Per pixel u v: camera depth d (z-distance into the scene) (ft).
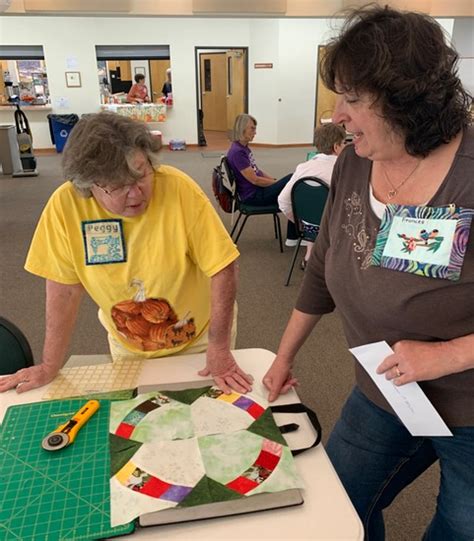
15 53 29.04
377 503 3.68
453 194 2.47
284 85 30.42
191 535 2.23
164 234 3.54
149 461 2.62
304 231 10.64
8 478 2.53
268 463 2.61
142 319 4.00
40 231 3.54
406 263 2.58
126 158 2.98
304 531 2.26
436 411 2.76
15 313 9.82
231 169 12.76
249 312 9.88
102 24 29.14
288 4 17.90
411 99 2.27
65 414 3.04
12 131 23.18
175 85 31.12
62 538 2.19
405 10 2.40
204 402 3.17
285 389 3.38
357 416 3.60
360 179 2.97
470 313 2.54
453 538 3.09
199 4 17.52
